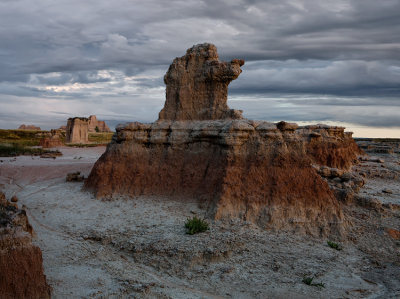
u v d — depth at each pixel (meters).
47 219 18.62
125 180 22.80
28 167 36.25
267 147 20.06
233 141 20.12
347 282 13.04
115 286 11.45
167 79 24.66
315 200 18.77
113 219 18.34
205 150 22.02
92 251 14.40
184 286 12.11
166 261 13.65
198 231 16.22
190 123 23.42
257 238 16.16
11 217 11.52
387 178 34.53
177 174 22.03
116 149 24.14
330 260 14.89
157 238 15.45
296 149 20.28
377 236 18.23
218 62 22.78
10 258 9.30
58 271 12.24
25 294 9.38
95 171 24.38
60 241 15.21
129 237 15.85
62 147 67.38
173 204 20.23
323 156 34.16
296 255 15.00
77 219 18.48
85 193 23.50
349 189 24.11
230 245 14.90
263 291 11.91
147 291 11.22
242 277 12.85
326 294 11.95
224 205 18.23
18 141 80.75
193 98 23.80
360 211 21.86
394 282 13.34
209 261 13.79
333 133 37.06
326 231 17.69
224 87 23.17
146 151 23.70
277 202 18.36
